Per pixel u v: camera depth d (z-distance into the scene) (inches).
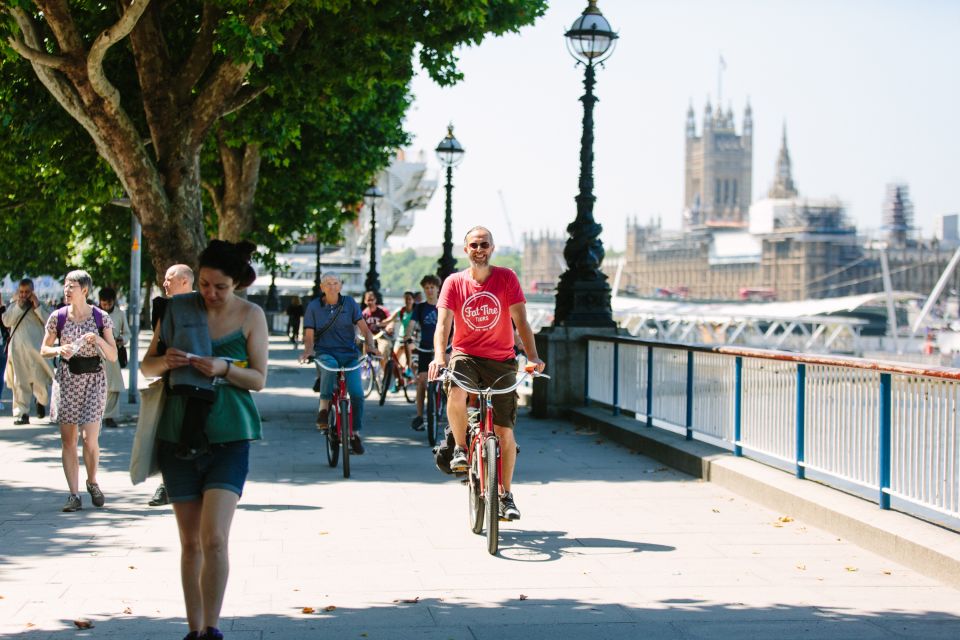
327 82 648.4
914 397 278.2
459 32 649.6
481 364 291.4
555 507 347.9
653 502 357.4
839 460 322.3
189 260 589.6
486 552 281.3
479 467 289.1
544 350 623.5
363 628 211.2
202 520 177.3
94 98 551.5
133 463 183.9
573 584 248.4
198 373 182.5
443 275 979.9
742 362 398.0
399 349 800.9
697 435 450.0
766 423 376.8
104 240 1510.8
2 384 697.0
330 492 380.2
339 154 1000.9
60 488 386.3
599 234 633.0
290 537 300.2
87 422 341.4
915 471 278.5
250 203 959.6
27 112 673.0
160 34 591.5
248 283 191.8
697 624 215.6
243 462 182.9
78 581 247.3
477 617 219.9
